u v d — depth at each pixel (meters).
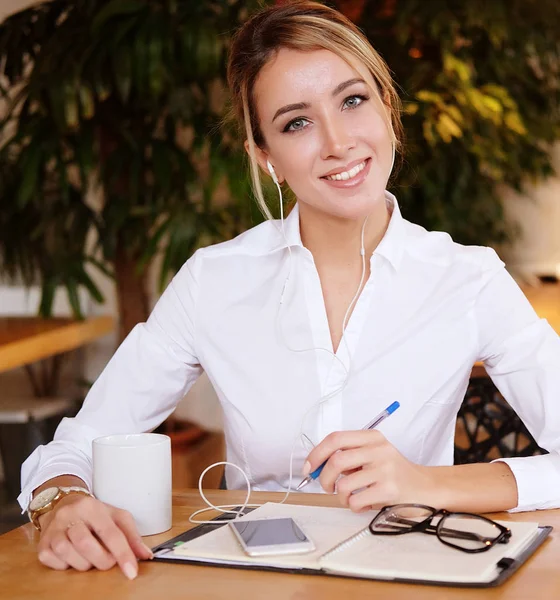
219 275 1.55
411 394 1.45
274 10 1.41
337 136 1.34
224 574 0.96
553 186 4.39
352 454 1.11
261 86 1.39
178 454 3.09
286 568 0.95
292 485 1.47
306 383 1.46
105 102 3.00
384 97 1.42
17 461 3.54
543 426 1.42
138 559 1.02
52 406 3.40
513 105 3.39
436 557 0.95
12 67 3.12
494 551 0.96
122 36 2.75
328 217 1.45
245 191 2.64
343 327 1.46
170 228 2.90
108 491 1.10
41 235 3.29
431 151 3.45
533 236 4.43
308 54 1.35
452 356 1.47
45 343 3.03
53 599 0.92
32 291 3.75
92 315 3.73
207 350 1.53
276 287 1.51
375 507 1.14
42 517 1.14
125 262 3.20
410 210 3.55
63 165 2.96
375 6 3.28
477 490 1.15
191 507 1.23
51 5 3.05
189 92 2.87
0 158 3.15
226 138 2.96
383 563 0.94
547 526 1.08
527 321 1.47
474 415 1.72
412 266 1.49
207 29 2.71
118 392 1.52
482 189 3.72
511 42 3.42
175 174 3.04
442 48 3.19
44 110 2.89
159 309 1.58
